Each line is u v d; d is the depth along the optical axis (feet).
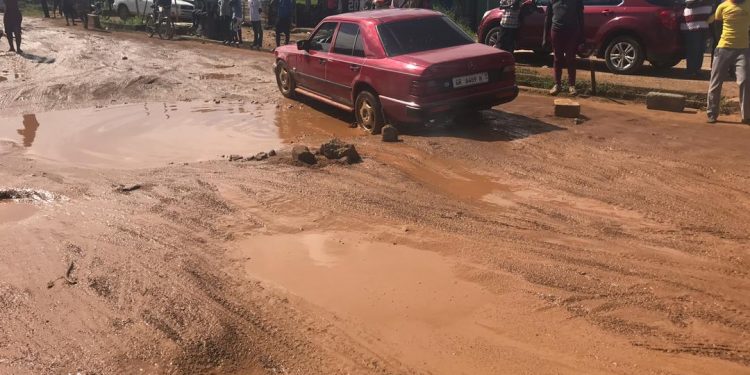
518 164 22.24
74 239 16.58
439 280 13.80
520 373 10.43
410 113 25.11
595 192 19.24
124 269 14.69
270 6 75.15
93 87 39.50
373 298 13.10
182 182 20.99
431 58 25.27
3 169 23.38
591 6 37.47
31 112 33.76
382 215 17.67
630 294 12.87
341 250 15.49
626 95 33.09
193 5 77.15
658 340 11.22
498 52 26.00
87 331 12.03
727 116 28.84
